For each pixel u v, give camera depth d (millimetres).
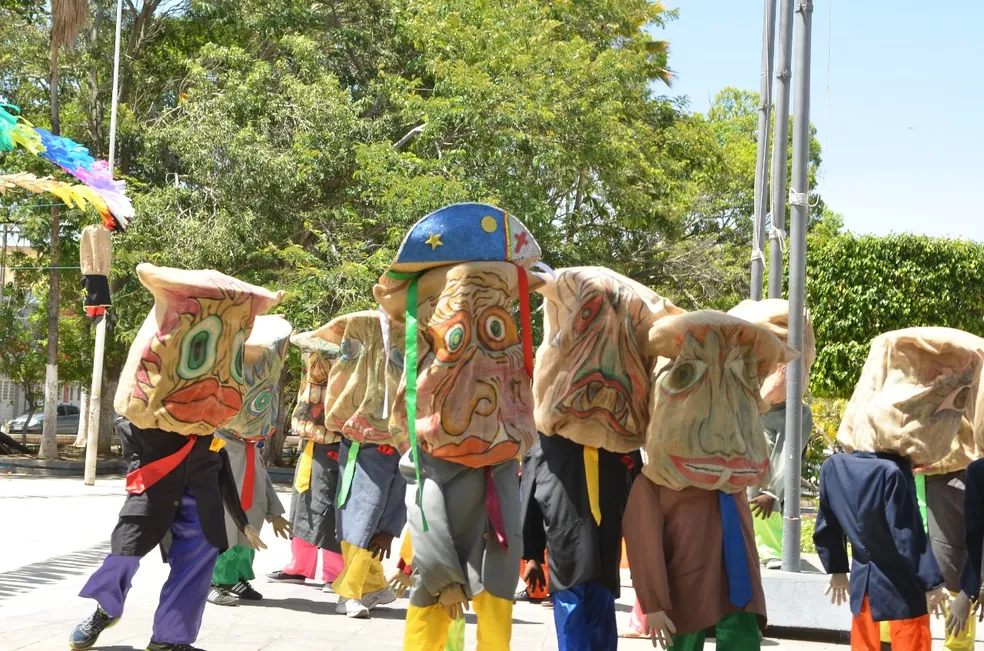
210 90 24906
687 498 4922
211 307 5770
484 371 4859
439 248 4875
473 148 23297
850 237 23938
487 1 25016
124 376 5832
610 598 5211
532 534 5457
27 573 9664
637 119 27297
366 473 7969
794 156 8117
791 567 8016
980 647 7566
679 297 29234
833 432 21250
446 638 5270
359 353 7902
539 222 22891
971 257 23375
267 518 7562
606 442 5164
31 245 29891
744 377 4965
